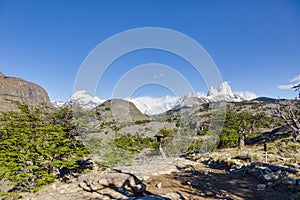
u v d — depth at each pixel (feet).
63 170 36.24
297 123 51.80
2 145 28.91
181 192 23.98
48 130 31.09
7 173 27.40
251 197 22.36
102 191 24.41
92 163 34.96
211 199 21.76
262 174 29.81
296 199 20.35
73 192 25.17
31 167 27.94
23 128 29.71
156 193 23.31
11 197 27.20
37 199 24.20
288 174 28.45
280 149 55.67
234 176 33.12
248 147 70.54
